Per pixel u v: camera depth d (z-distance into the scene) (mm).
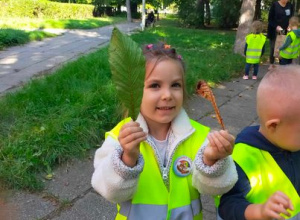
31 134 3625
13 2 22562
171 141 1619
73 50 11219
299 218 1484
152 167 1566
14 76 7383
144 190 1531
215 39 13938
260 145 1503
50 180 3121
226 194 1478
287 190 1485
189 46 11641
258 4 20109
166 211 1531
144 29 18594
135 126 1215
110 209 2793
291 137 1404
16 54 10195
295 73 1420
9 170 3020
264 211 1223
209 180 1376
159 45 1636
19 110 4355
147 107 1562
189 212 1562
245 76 7430
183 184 1577
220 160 1341
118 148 1355
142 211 1521
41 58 9602
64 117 3982
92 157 3527
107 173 1337
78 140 3666
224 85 6840
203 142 1644
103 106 4379
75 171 3281
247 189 1467
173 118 1630
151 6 33500
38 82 5664
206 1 23109
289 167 1502
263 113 1452
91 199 2898
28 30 15195
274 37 9062
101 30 18922
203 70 7039
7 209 923
